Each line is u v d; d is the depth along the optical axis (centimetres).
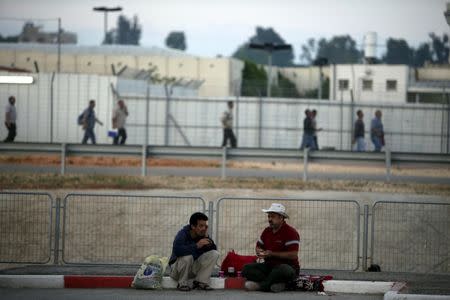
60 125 7225
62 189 4066
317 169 5978
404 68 10644
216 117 7594
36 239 3222
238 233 3334
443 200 3997
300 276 2561
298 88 13800
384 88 10662
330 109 7556
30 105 7194
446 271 3070
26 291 2470
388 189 4412
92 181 4388
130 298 2352
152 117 7506
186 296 2394
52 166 5403
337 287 2512
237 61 12106
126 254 3186
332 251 3150
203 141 7575
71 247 3195
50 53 11162
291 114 7600
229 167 5931
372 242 2858
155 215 3453
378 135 6638
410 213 3500
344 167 6138
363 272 2769
